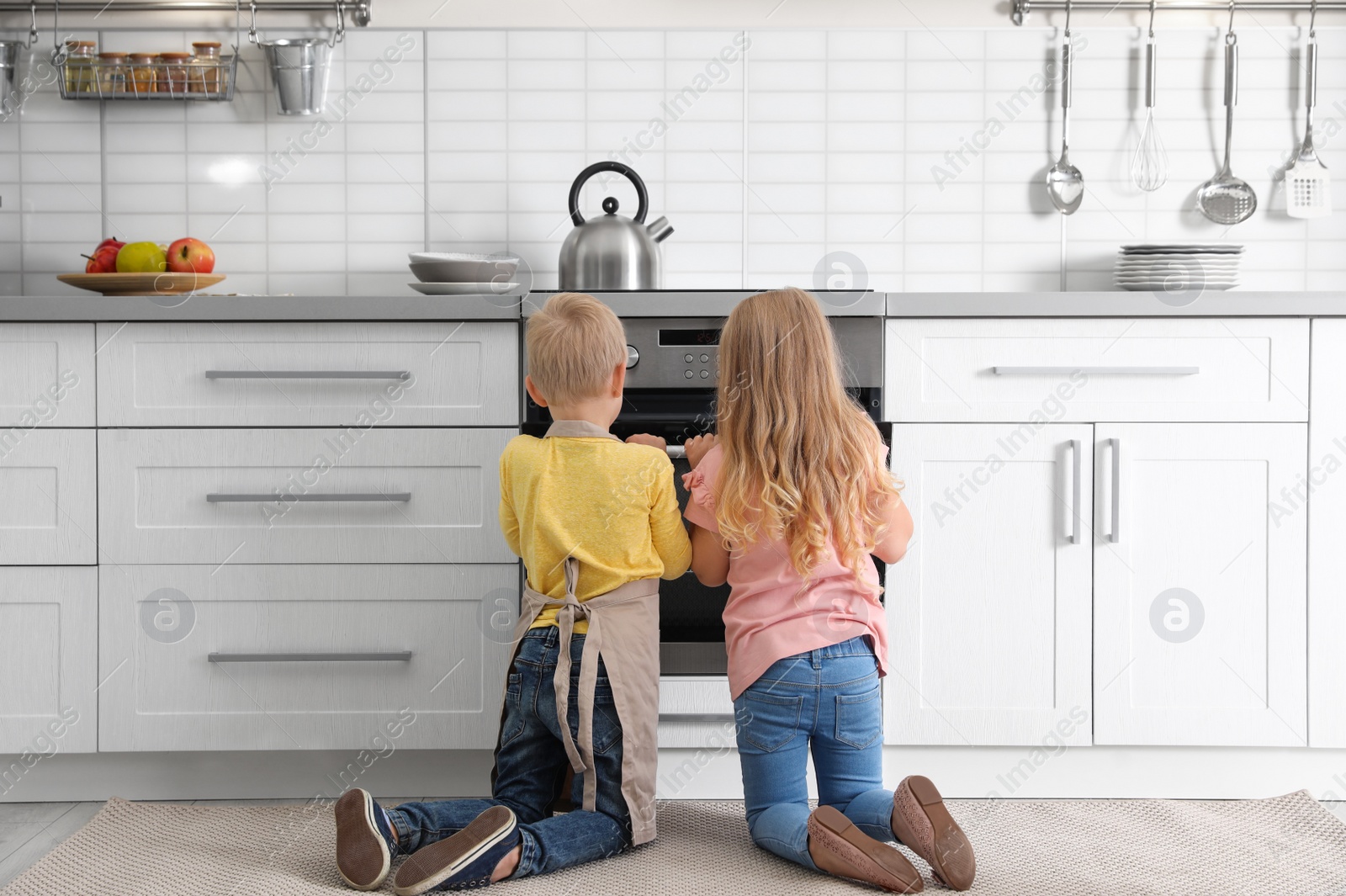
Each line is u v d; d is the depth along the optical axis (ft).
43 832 6.26
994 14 8.14
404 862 5.25
